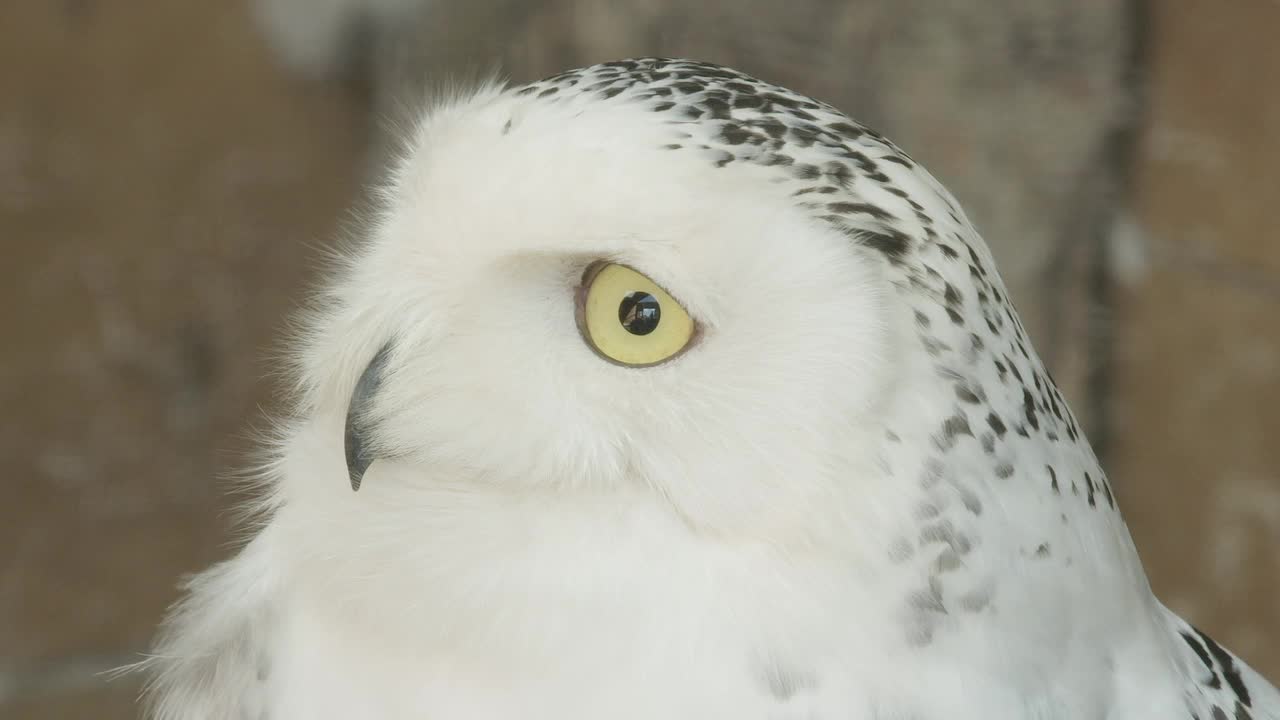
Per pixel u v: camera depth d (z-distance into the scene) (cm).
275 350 164
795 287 154
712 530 155
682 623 155
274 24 277
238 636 159
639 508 155
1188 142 227
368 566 156
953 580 155
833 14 222
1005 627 155
